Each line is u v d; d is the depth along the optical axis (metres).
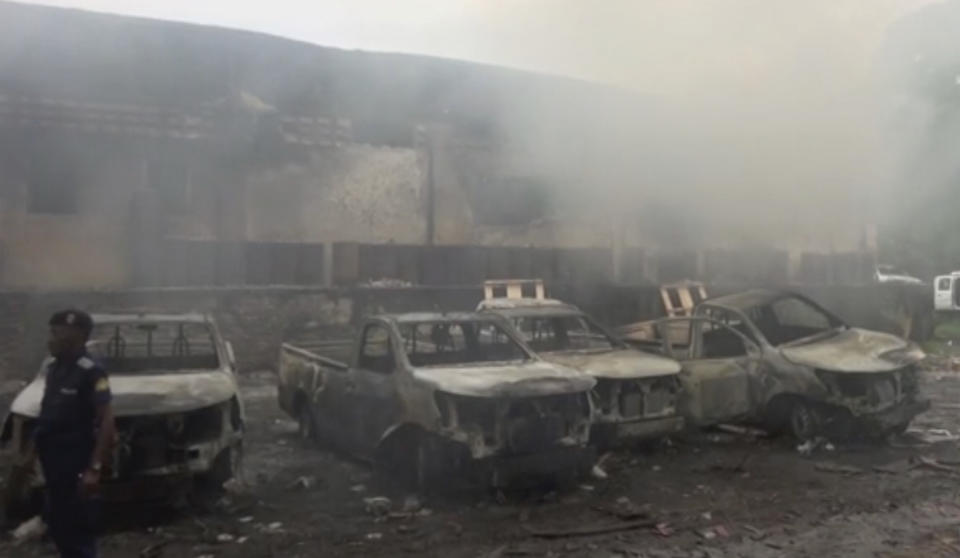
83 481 3.20
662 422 5.94
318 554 3.95
